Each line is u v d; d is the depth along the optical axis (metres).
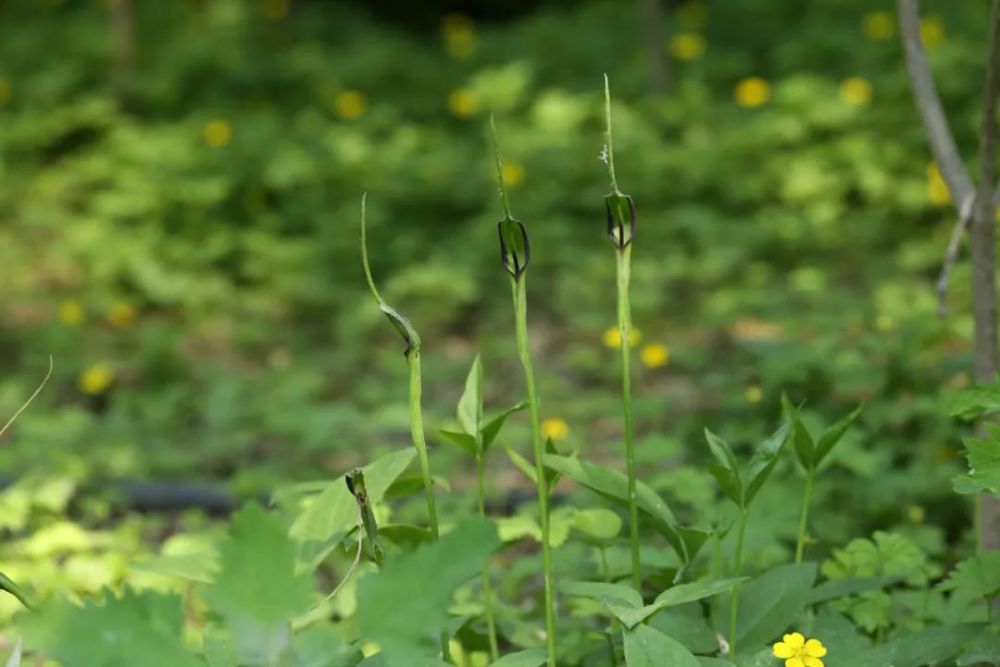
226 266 8.59
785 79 11.10
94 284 8.23
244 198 9.31
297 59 12.02
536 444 2.30
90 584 3.81
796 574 2.68
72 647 1.72
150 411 6.23
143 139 9.65
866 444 4.79
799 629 2.85
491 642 2.70
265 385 6.75
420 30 15.19
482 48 12.68
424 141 9.98
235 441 5.92
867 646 2.71
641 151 9.14
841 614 2.86
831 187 8.57
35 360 7.06
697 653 2.52
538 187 8.92
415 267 8.20
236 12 12.67
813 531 3.76
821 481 4.06
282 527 1.73
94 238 8.45
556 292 8.00
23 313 8.02
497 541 1.78
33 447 5.54
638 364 6.70
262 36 13.34
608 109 2.25
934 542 3.86
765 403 4.97
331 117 11.14
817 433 4.04
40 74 11.31
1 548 4.34
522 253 2.24
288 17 14.05
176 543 3.88
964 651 2.55
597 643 2.96
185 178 9.21
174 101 11.19
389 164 9.30
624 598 2.21
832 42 11.01
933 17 11.53
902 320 5.26
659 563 2.79
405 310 7.70
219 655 2.06
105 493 5.08
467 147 9.99
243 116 10.84
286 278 8.12
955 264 5.80
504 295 8.09
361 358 7.31
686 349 6.78
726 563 2.98
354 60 12.19
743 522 2.51
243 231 8.98
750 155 9.14
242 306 8.06
